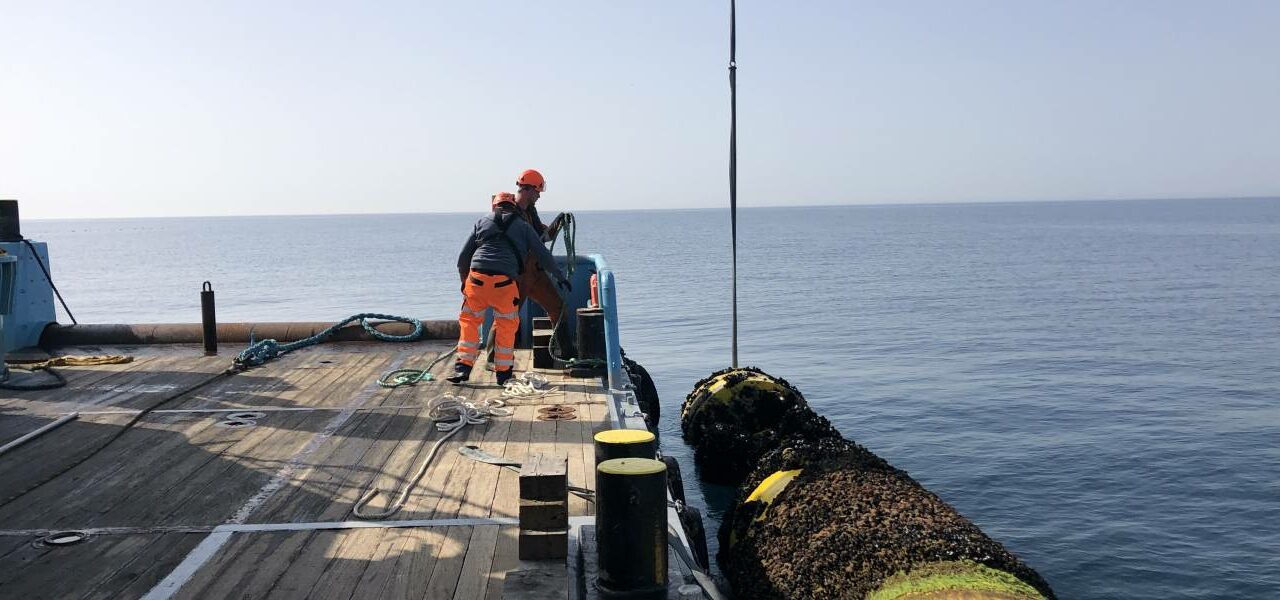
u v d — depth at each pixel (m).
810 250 106.44
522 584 3.78
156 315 41.81
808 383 20.95
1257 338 29.53
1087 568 9.66
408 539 4.64
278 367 9.44
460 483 5.56
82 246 163.12
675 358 25.67
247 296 51.94
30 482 5.55
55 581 4.10
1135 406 18.08
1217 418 16.89
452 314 40.12
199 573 4.20
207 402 7.79
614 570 4.00
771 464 6.56
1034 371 22.61
